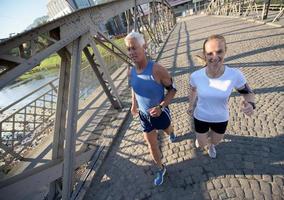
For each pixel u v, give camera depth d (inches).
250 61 293.9
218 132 108.8
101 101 266.7
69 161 131.5
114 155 165.3
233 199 105.7
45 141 207.9
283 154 125.9
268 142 137.6
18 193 110.9
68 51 149.0
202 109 102.4
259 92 203.0
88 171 149.9
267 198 102.2
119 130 197.5
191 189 117.1
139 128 193.9
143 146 166.2
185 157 140.0
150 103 103.3
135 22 385.7
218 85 91.0
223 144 143.3
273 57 286.0
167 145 157.1
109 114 228.7
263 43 360.8
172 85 102.6
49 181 126.6
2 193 106.0
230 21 760.3
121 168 148.8
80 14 174.2
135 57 92.4
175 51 489.7
